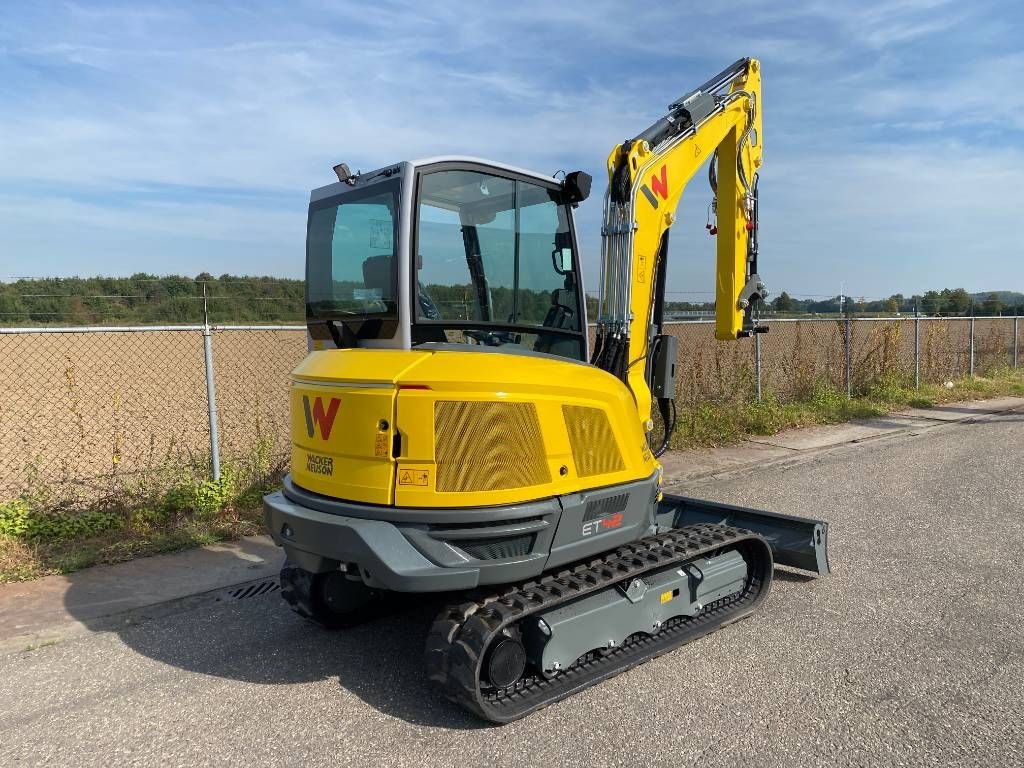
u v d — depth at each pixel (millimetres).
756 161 5691
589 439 3617
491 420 3256
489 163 3787
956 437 10172
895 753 2953
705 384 11109
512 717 3182
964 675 3592
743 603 4410
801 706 3332
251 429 8320
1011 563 5160
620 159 4406
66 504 5852
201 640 4113
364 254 3715
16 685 3600
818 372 13320
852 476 7859
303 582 4098
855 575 4973
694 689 3506
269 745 3094
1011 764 2871
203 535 5688
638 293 4527
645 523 4059
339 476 3428
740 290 5484
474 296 3801
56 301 12914
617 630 3650
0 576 4891
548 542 3434
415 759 2980
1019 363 19469
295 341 15188
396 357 3348
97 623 4305
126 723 3264
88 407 9445
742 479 7762
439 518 3176
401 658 3914
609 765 2914
